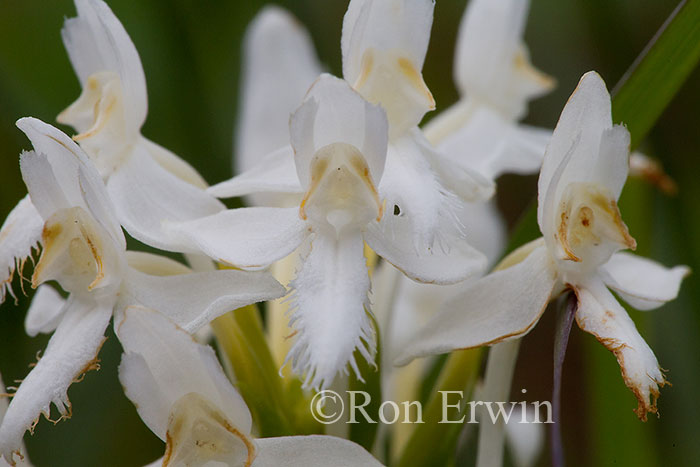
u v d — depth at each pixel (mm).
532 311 171
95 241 171
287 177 174
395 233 170
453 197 171
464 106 207
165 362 168
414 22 176
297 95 211
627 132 171
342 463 171
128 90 179
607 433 197
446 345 171
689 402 207
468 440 209
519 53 207
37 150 171
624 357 167
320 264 168
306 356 164
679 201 207
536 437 218
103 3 178
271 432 178
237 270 171
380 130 170
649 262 185
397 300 210
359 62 177
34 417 167
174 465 169
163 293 171
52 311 187
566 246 170
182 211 177
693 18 181
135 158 179
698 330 205
